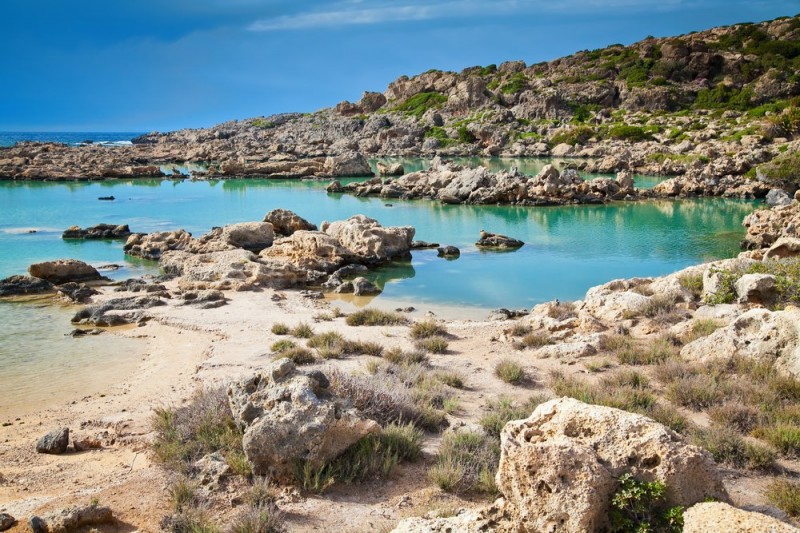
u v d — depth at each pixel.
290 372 9.34
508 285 26.98
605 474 5.25
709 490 5.31
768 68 135.00
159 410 11.36
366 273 29.89
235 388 9.23
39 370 15.43
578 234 40.28
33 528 6.88
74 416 12.12
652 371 13.34
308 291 26.14
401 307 23.06
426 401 11.66
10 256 33.38
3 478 8.98
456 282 27.75
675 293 18.50
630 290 19.64
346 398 9.57
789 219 33.69
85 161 94.44
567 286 26.70
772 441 9.36
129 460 9.59
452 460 8.66
